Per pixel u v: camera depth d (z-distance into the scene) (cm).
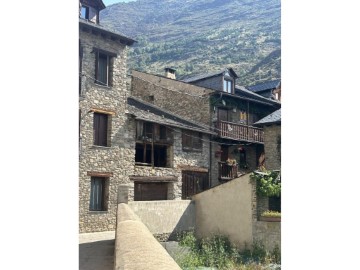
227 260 1037
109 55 1598
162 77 2205
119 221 563
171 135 1820
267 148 1983
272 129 1980
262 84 2530
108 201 1538
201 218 1366
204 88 2033
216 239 1259
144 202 1263
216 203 1330
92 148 1504
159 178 1725
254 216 1224
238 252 1189
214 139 2008
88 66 1519
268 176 1238
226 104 2078
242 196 1265
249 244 1220
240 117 2159
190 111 2069
